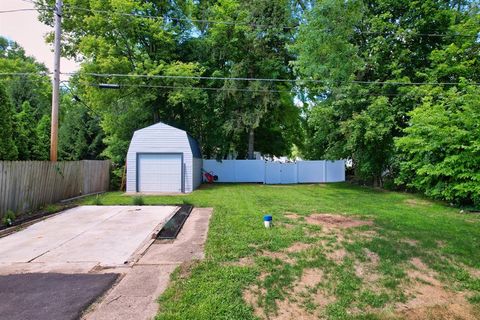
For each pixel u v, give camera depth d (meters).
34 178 8.67
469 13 13.96
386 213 8.02
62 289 3.47
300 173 20.19
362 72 14.12
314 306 3.39
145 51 18.33
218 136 20.69
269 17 17.92
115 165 16.39
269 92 18.14
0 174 7.20
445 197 9.51
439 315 3.35
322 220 7.13
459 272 4.30
